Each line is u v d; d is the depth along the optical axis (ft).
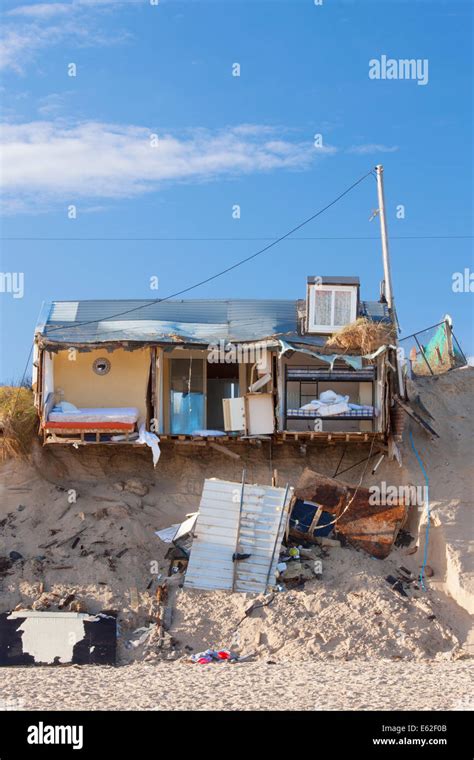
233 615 92.12
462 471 107.86
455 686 71.77
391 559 99.50
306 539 100.58
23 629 88.58
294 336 110.93
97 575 95.81
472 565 96.48
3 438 108.17
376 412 108.17
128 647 88.63
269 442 111.04
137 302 120.47
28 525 101.91
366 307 119.34
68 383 112.06
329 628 89.81
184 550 98.53
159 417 108.99
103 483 109.40
